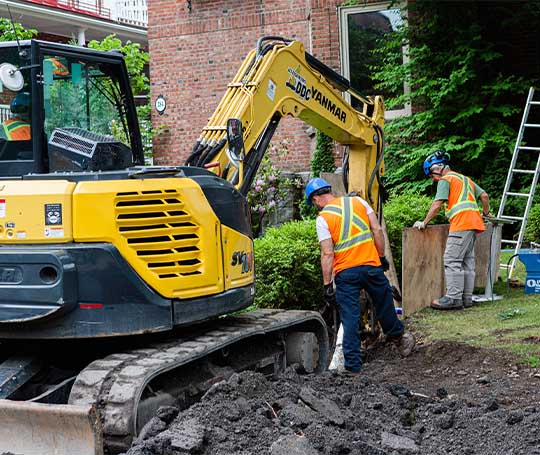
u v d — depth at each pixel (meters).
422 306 9.82
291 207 15.02
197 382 6.02
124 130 6.84
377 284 7.44
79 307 5.36
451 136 14.39
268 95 7.25
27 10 19.12
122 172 5.60
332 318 9.57
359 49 15.36
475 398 6.38
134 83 20.31
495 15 15.02
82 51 6.26
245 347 6.90
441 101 14.52
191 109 17.16
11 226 5.46
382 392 5.85
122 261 5.44
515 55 15.12
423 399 5.89
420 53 14.36
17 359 5.80
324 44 15.35
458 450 4.88
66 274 5.26
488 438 4.98
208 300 5.89
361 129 8.70
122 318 5.42
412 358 7.93
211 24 16.92
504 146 14.10
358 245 7.34
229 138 6.45
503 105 14.41
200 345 5.79
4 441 4.89
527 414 5.25
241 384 5.48
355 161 8.91
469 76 13.95
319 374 6.97
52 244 5.41
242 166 6.70
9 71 5.76
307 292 9.53
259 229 14.62
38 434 4.79
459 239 9.69
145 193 5.56
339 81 8.47
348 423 5.09
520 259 10.45
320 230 7.35
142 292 5.49
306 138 16.30
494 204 13.92
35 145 5.87
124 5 23.22
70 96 6.30
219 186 6.16
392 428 5.18
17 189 5.48
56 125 6.12
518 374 7.07
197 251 5.82
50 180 5.54
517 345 7.82
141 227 5.55
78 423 4.63
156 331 5.54
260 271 9.25
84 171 5.98
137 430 5.11
